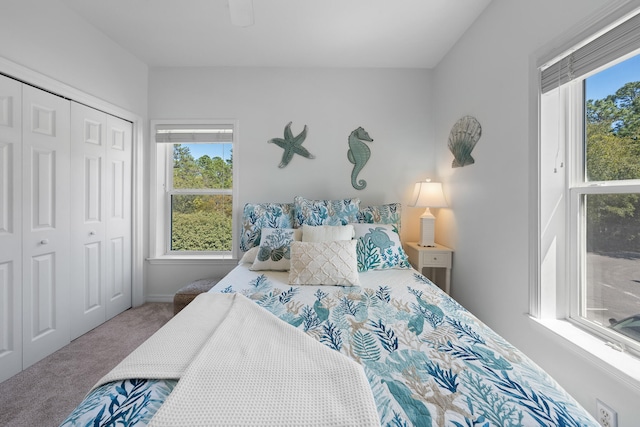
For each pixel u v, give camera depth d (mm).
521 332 1618
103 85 2316
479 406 708
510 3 1702
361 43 2418
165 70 2834
